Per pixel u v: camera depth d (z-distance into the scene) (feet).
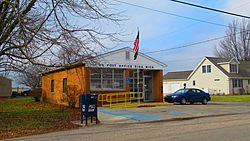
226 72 179.52
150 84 95.96
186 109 73.46
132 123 52.70
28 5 43.52
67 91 83.92
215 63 184.55
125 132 41.37
